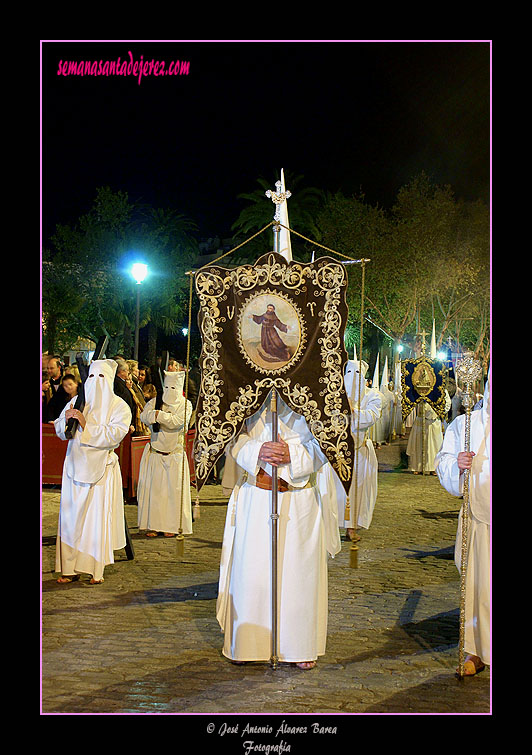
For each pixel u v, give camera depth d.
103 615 6.57
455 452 5.56
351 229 32.38
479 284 32.69
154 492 10.01
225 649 5.58
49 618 6.45
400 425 23.53
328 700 4.87
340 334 5.40
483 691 5.03
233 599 5.54
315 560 5.48
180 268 37.69
